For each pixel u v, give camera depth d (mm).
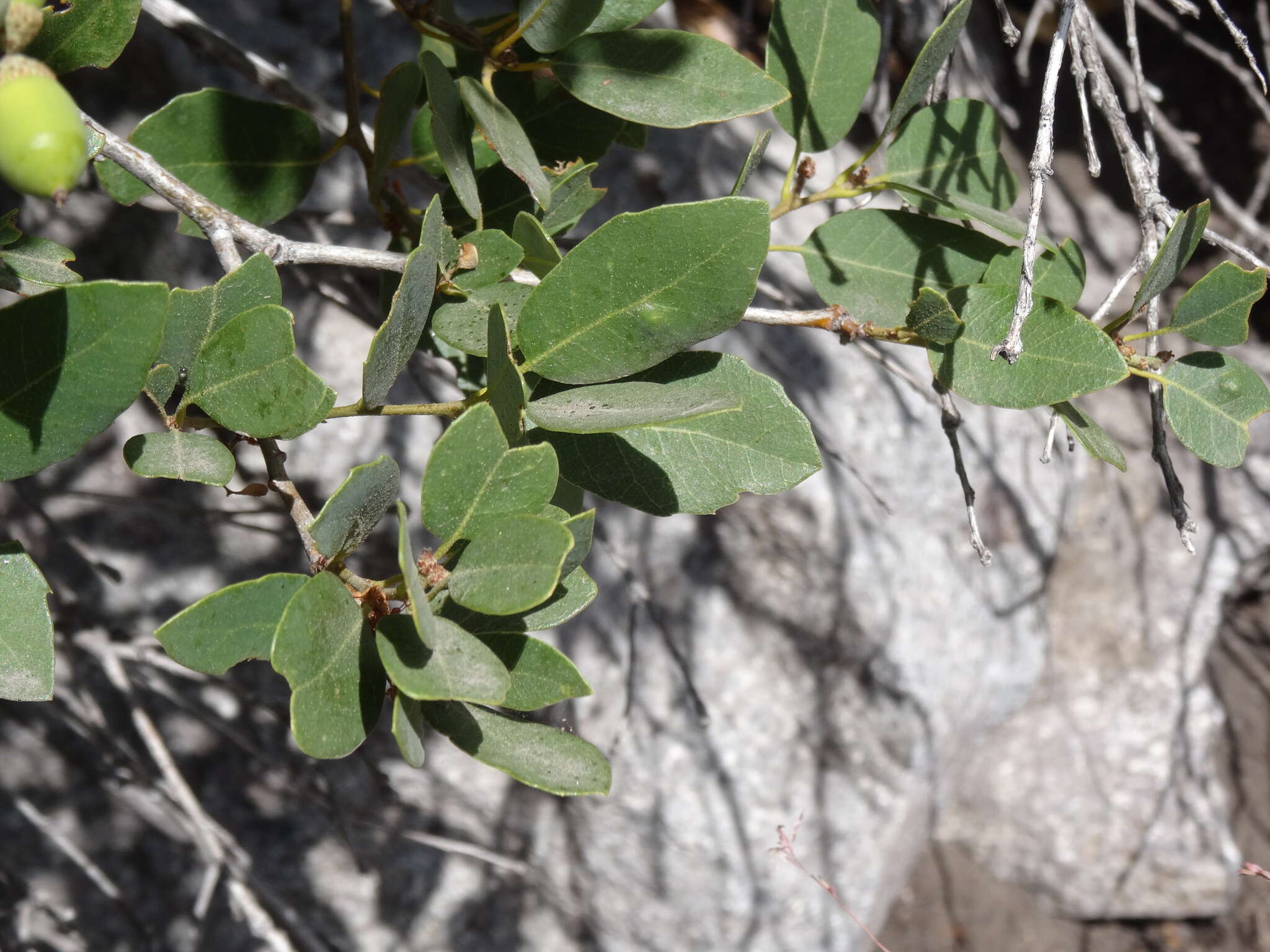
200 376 495
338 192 897
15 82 444
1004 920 1425
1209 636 1447
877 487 1071
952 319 515
